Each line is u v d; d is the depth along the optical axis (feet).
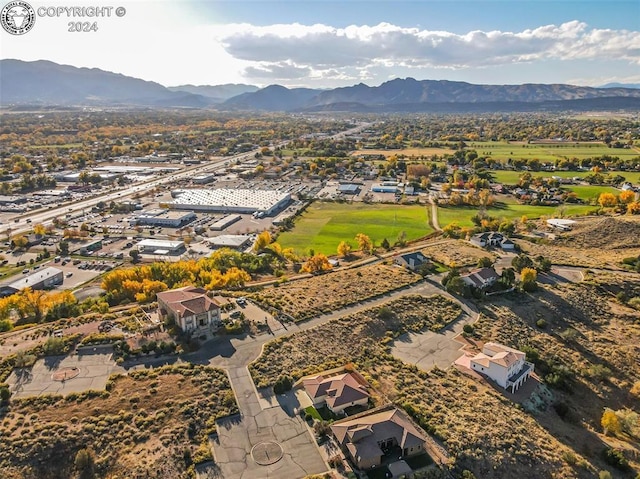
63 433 215.92
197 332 304.50
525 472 218.38
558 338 348.79
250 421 233.55
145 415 230.68
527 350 319.06
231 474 202.80
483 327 344.49
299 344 299.99
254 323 321.93
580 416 279.28
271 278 446.60
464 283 390.21
